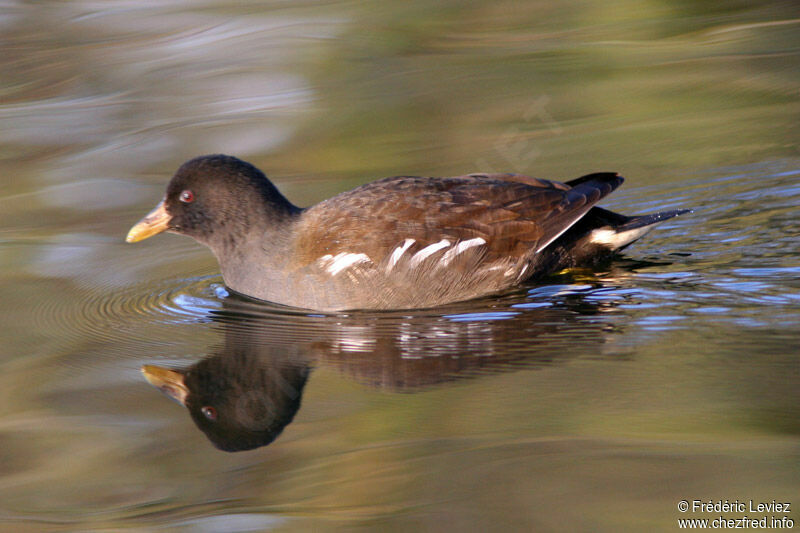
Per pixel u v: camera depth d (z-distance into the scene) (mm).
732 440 8602
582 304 11766
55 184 17391
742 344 10328
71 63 23016
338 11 26078
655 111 19125
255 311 12398
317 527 7801
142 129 19531
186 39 24297
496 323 11445
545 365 10281
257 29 24859
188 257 14688
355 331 11555
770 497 7773
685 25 24219
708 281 12047
